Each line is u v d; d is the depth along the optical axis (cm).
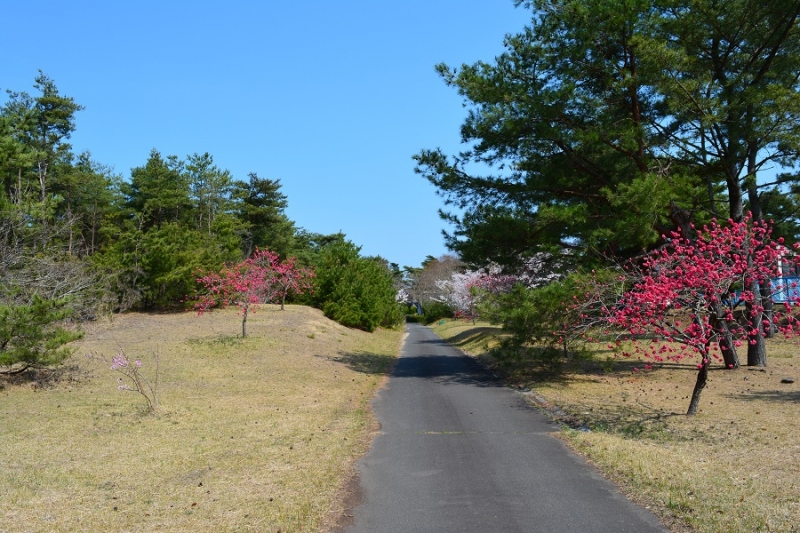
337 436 942
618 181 1566
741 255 1019
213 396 1345
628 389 1393
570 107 1586
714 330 995
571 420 1057
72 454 839
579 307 1306
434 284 6812
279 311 3172
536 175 1714
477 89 1616
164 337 2169
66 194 3978
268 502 627
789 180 1750
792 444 819
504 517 570
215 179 5041
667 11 1692
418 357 2467
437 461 789
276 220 5422
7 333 1276
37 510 611
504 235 1656
